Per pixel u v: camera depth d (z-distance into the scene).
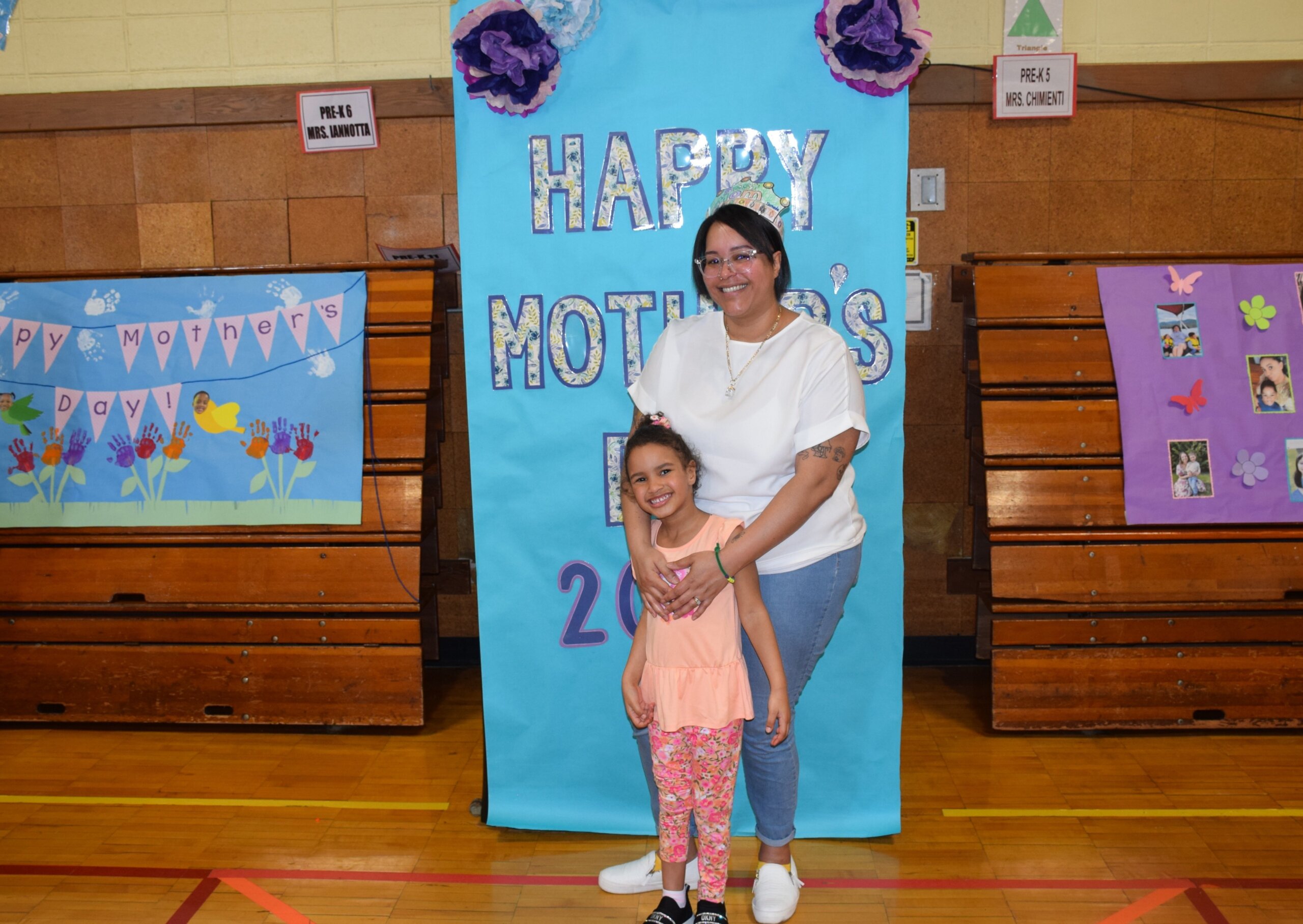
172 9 4.09
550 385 2.71
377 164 4.12
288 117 4.09
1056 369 3.54
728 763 2.22
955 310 4.12
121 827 2.95
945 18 3.95
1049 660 3.50
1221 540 3.50
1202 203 4.04
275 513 3.60
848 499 2.34
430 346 3.66
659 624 2.23
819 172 2.62
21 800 3.13
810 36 2.58
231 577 3.63
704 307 2.64
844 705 2.77
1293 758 3.34
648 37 2.59
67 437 3.69
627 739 2.82
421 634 3.67
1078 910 2.47
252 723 3.67
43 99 4.13
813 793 2.81
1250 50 3.95
